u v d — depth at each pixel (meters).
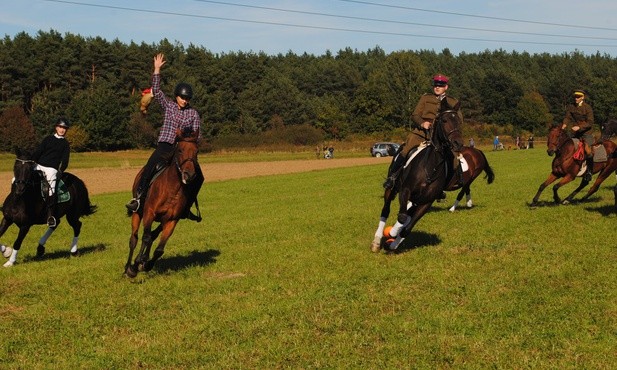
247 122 107.94
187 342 7.48
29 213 12.65
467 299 8.92
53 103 92.44
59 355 7.19
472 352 6.96
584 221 15.34
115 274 11.15
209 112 100.94
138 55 104.88
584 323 7.78
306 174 40.91
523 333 7.50
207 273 11.18
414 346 7.16
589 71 172.75
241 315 8.42
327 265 11.42
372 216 18.17
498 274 10.25
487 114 136.25
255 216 20.69
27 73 96.44
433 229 15.02
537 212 17.19
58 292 10.00
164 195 10.16
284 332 7.70
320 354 6.98
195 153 10.07
